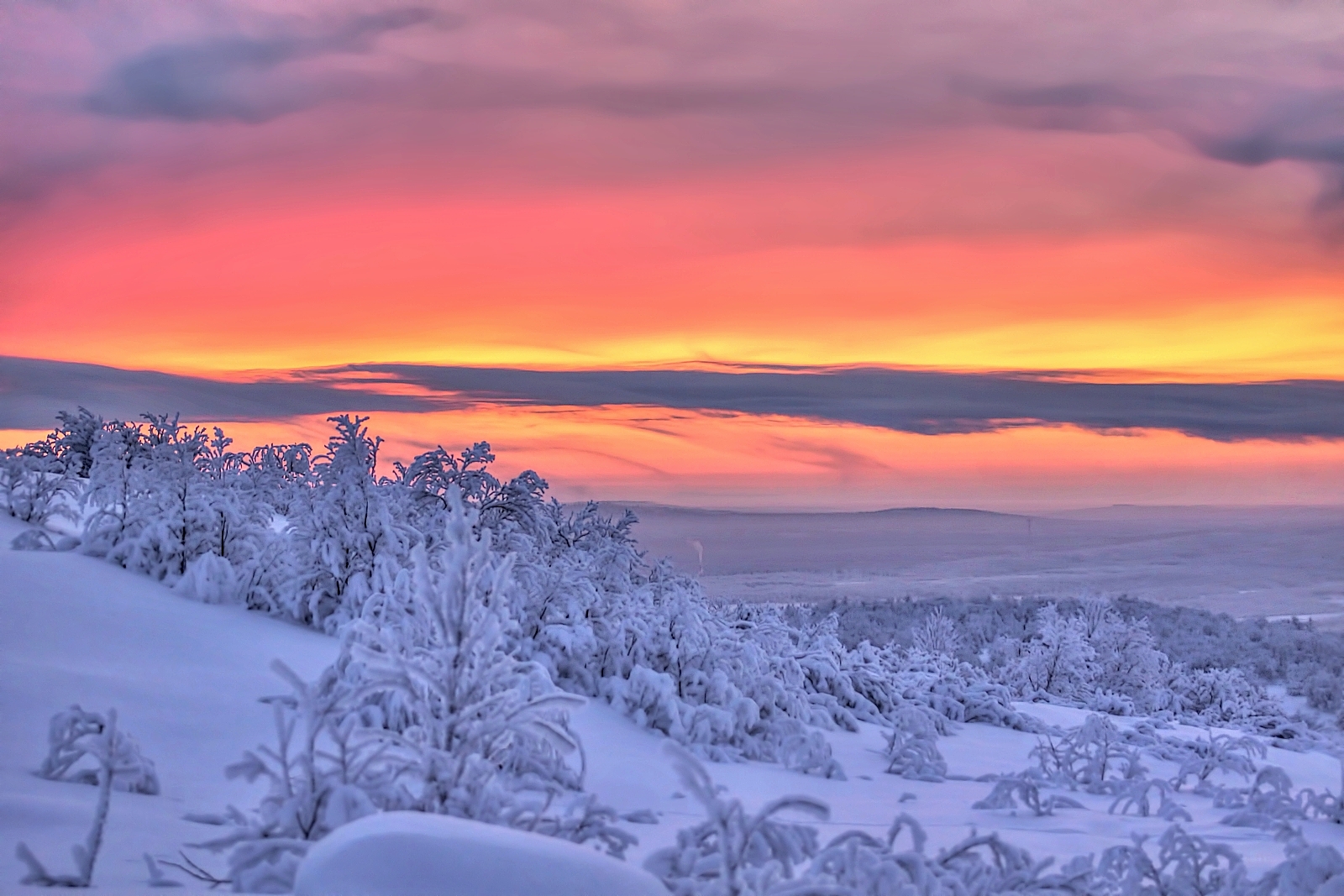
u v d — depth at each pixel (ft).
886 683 49.14
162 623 32.48
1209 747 40.68
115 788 18.81
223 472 45.55
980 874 15.56
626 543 45.62
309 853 12.09
